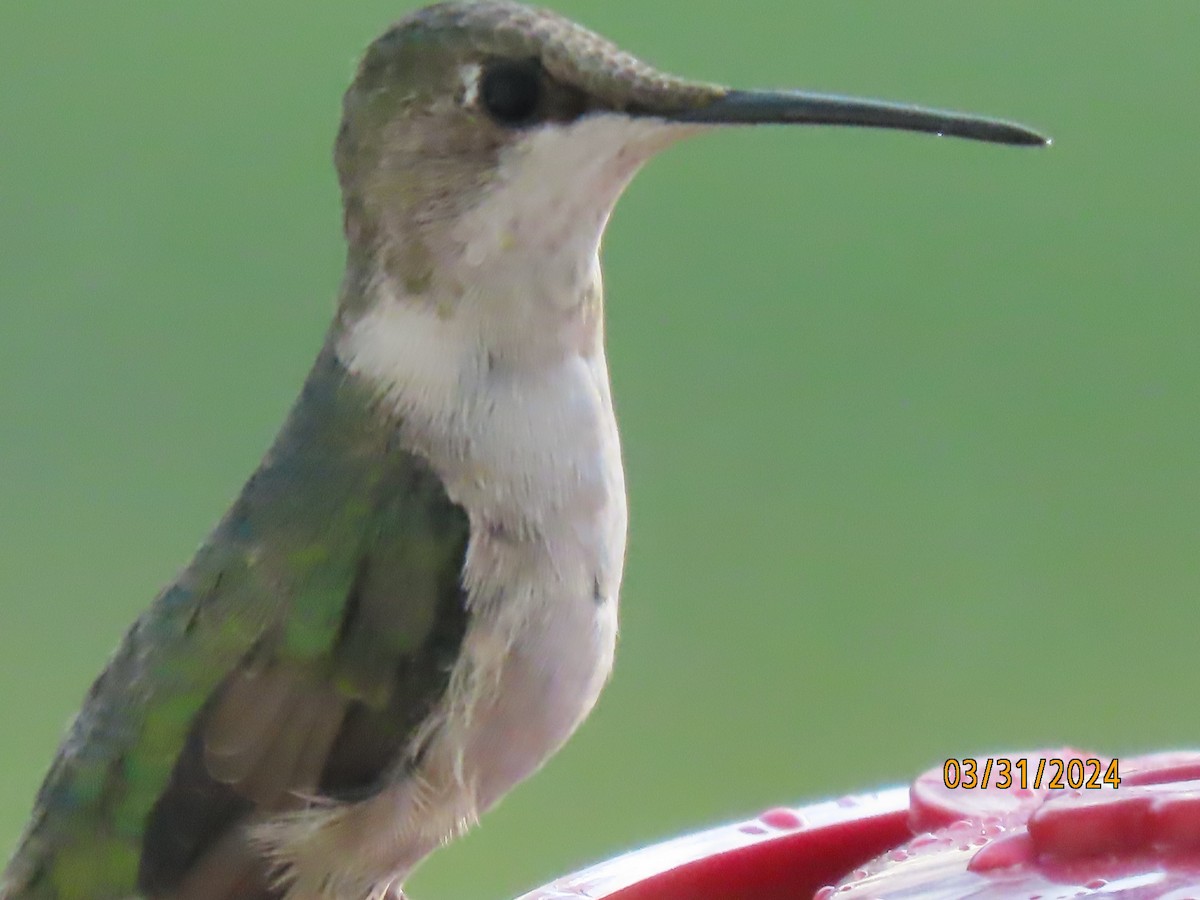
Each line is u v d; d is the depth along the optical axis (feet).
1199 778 3.94
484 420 3.97
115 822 3.99
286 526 3.98
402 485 3.97
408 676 3.97
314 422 3.99
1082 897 3.91
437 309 3.97
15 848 4.00
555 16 3.97
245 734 3.98
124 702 3.99
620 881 3.98
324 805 3.98
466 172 3.97
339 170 3.99
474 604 3.97
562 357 3.98
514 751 3.98
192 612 3.99
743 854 3.99
